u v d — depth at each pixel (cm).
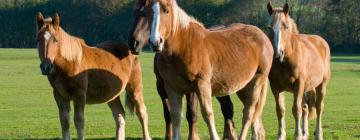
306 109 1513
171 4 1004
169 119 1362
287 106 2666
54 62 1206
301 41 1455
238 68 1124
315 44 1548
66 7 9031
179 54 1022
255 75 1212
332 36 8350
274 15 1352
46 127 1927
